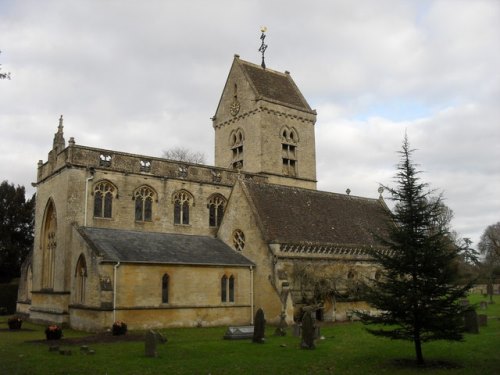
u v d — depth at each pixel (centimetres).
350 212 5200
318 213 4850
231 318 3991
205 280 3897
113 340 2875
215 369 2031
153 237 4234
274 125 5912
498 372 1923
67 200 4103
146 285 3578
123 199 4406
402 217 2094
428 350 2486
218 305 3934
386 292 2100
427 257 2005
